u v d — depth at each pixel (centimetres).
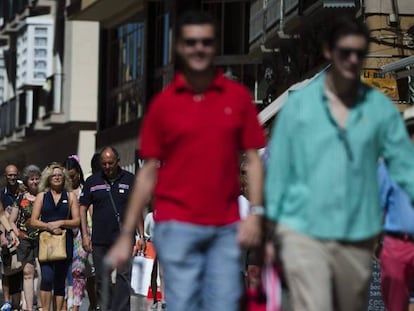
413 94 4291
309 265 1609
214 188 1617
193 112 1620
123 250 1645
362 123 1628
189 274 1620
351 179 1620
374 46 4484
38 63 10112
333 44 1634
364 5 4556
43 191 3556
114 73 8831
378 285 2966
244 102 1644
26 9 10569
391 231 2292
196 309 1641
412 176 1658
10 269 3938
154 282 4262
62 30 9788
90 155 9388
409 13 4503
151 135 1644
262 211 1634
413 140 2302
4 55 12000
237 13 7006
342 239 1619
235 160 1642
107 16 8681
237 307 1638
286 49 5950
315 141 1622
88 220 4047
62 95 9438
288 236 1627
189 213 1617
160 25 7744
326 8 4875
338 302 1672
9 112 11319
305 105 1634
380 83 4322
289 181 1647
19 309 4050
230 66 6994
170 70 7456
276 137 1650
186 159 1617
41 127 9731
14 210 3994
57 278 3559
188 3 7269
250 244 1622
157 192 1650
